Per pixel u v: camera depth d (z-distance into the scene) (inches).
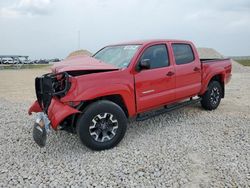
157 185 134.3
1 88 527.2
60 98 172.2
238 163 155.0
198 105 302.8
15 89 508.4
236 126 224.4
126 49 213.6
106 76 178.9
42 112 187.6
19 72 1145.4
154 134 209.0
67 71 172.1
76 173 148.3
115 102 193.5
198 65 251.9
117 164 157.5
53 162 163.2
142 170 149.3
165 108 230.7
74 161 163.8
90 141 172.9
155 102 210.2
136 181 138.2
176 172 146.3
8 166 158.7
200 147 180.4
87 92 169.3
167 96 219.6
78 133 171.3
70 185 136.6
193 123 235.8
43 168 155.5
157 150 176.7
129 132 215.2
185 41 245.6
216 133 208.1
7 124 242.8
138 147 182.9
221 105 308.5
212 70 268.2
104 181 139.0
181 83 232.8
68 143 193.8
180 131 214.7
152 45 212.2
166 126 228.7
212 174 143.4
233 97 362.6
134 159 163.5
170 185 134.0
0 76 890.7
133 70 193.5
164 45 223.3
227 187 130.6
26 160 166.7
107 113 176.7
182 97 237.5
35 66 1754.4
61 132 215.3
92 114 171.5
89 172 148.9
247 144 183.9
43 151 180.5
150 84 203.9
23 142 197.8
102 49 246.1
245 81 583.2
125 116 186.4
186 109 285.3
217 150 174.7
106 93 176.4
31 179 143.3
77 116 175.8
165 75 215.5
